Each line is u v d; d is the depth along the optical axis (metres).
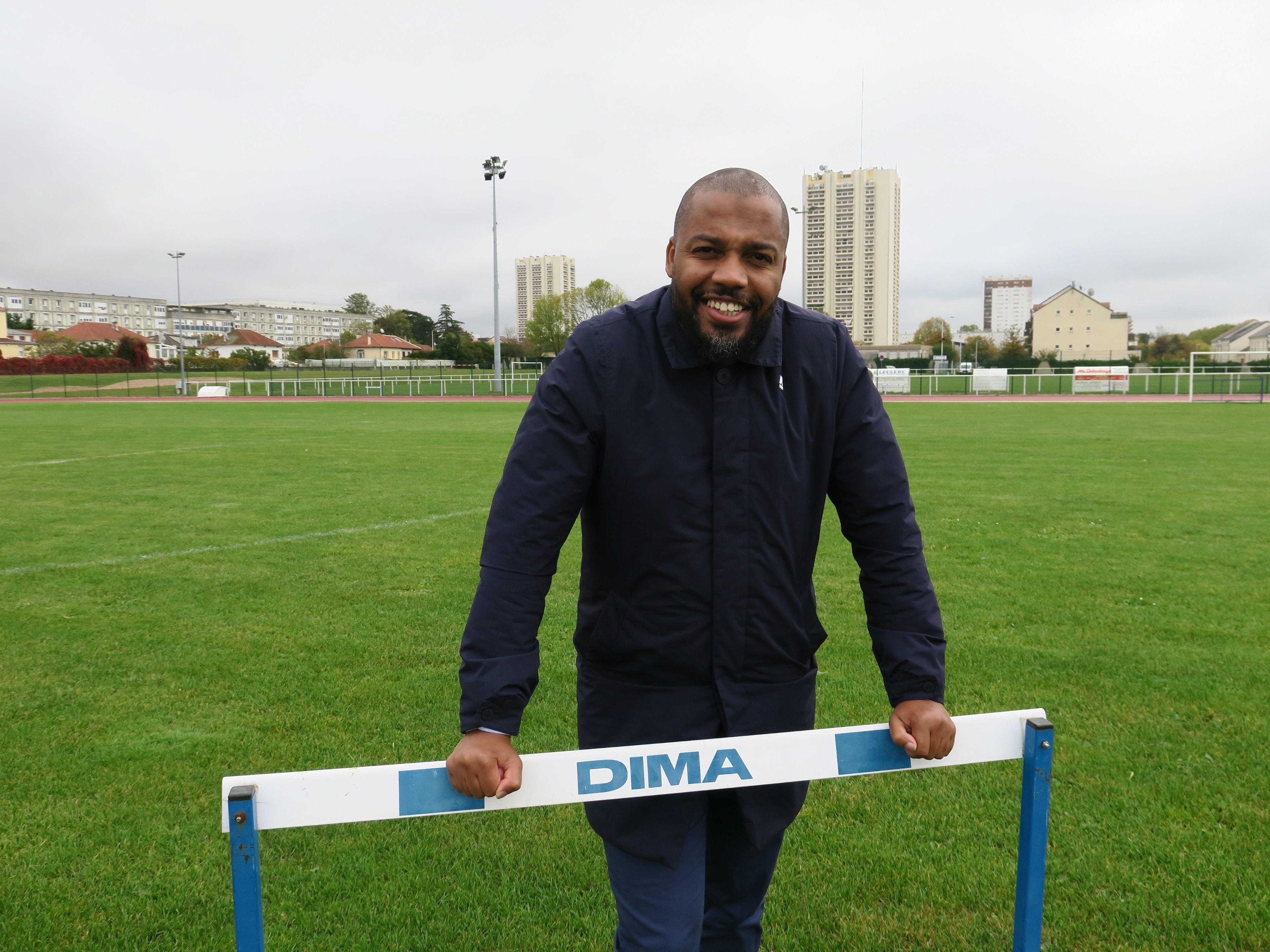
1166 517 9.29
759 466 1.64
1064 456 15.19
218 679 4.68
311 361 87.75
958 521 9.09
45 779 3.56
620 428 1.61
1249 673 4.66
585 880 2.90
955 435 19.53
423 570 7.13
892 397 42.19
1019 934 1.69
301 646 5.22
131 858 3.01
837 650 5.15
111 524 9.15
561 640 5.39
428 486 11.98
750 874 1.89
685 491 1.63
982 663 4.82
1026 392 45.44
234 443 18.73
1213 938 2.55
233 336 113.50
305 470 13.68
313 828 3.22
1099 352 88.00
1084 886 2.82
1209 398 39.25
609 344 1.61
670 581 1.67
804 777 1.59
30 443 18.67
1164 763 3.63
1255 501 10.30
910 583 1.71
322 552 7.77
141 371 75.31
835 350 1.72
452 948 2.56
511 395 48.44
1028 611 5.82
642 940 1.68
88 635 5.41
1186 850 3.00
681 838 1.67
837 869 2.94
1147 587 6.43
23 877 2.89
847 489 1.77
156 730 4.04
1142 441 17.83
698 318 1.56
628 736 1.75
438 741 3.94
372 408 35.09
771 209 1.55
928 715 1.60
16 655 5.04
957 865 2.95
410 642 5.31
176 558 7.55
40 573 6.99
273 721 4.14
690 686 1.73
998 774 3.61
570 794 1.50
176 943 2.58
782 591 1.71
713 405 1.62
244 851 1.36
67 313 131.88
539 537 1.59
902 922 2.67
